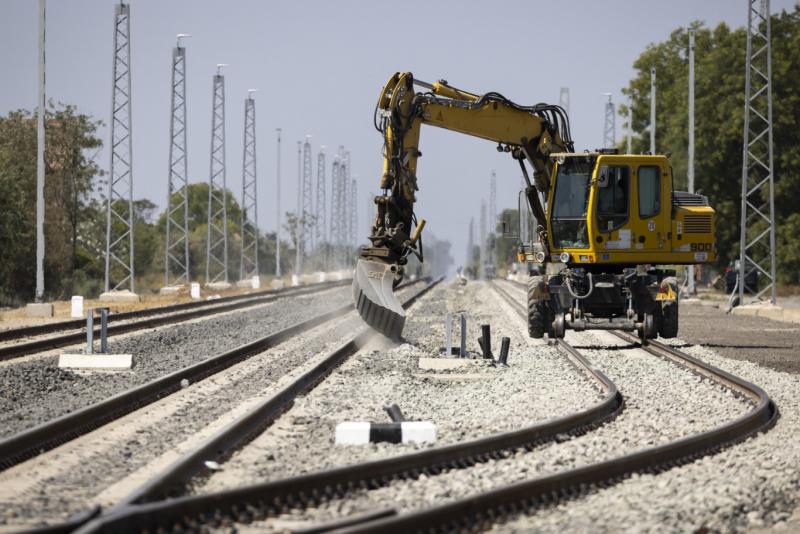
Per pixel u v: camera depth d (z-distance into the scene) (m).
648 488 30.92
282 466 33.62
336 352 66.44
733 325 104.69
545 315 77.06
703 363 61.22
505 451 35.81
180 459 31.53
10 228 156.00
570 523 27.09
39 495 29.88
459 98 73.56
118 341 79.94
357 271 70.62
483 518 26.95
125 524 23.91
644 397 50.56
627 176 75.31
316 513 27.66
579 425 41.28
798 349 78.38
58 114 194.12
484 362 62.12
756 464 34.84
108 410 43.75
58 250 180.38
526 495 28.69
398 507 28.34
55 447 37.59
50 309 114.12
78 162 194.38
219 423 42.66
